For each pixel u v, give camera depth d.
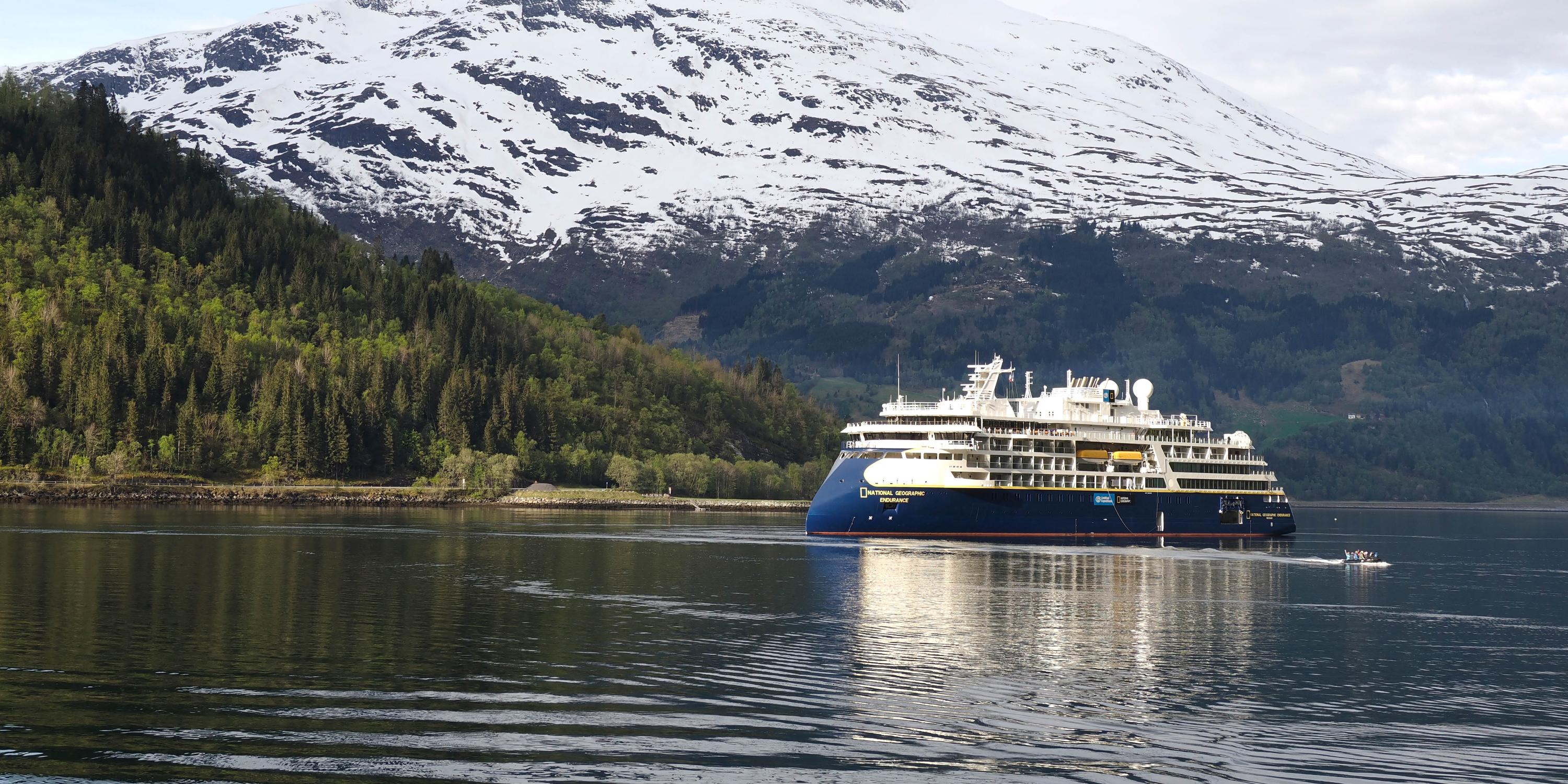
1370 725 90.81
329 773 73.69
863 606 135.12
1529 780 79.00
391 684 93.12
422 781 72.81
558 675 97.50
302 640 108.00
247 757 75.81
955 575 163.25
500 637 111.88
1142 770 78.81
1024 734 85.50
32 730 79.50
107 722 81.62
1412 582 174.50
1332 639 123.44
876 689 95.81
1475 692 101.62
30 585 135.00
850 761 78.56
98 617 115.75
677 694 92.56
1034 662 107.62
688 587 147.75
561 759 77.00
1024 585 154.62
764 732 83.62
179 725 81.38
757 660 104.69
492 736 80.94
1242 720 91.31
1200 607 141.75
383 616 121.69
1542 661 114.50
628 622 121.44
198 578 144.50
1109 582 161.00
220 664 97.56
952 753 80.88
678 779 74.44
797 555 188.75
